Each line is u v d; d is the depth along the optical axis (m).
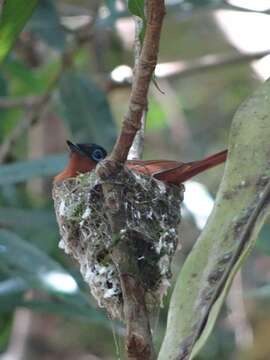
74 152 8.34
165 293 6.91
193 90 18.14
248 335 13.48
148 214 7.21
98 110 10.86
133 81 5.11
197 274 4.25
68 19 13.27
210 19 13.58
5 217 10.81
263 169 4.43
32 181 14.23
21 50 14.21
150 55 4.92
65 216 7.41
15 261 9.41
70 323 15.95
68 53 11.04
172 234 7.38
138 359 5.14
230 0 10.66
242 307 13.47
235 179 4.44
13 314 11.29
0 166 10.09
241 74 17.31
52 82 11.07
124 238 5.66
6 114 12.83
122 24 14.49
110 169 5.61
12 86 13.85
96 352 16.09
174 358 4.09
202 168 7.59
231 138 4.55
